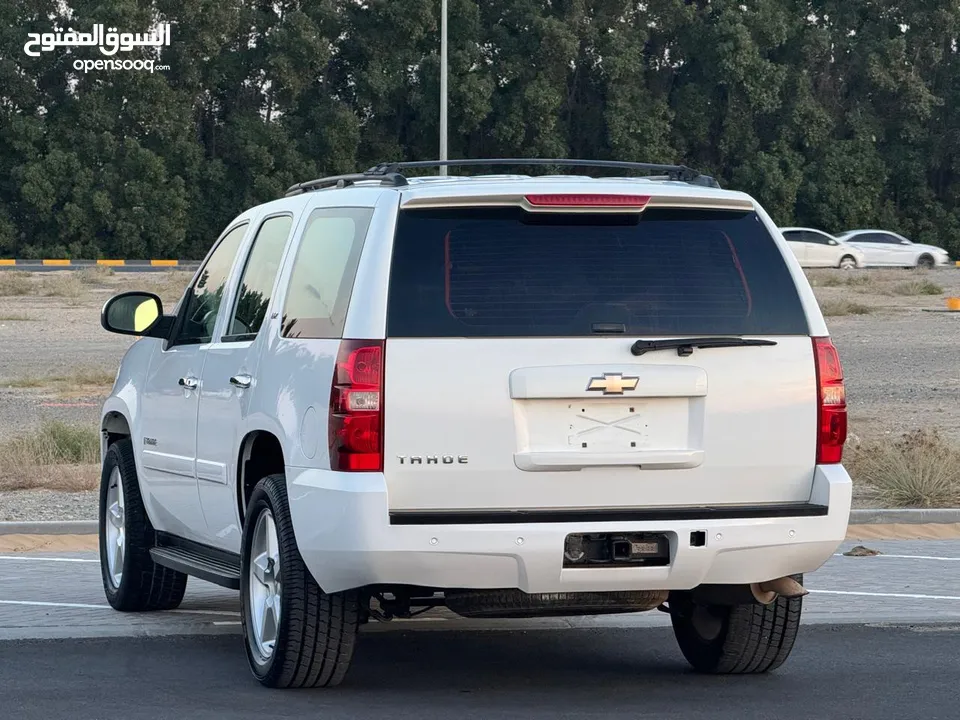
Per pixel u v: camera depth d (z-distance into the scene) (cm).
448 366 1656
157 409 2239
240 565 2005
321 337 1733
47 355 8325
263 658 1838
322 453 1673
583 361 1675
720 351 1714
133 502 2375
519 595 1720
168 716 1694
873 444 4478
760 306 1747
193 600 2597
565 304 1694
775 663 1944
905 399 6162
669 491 1700
